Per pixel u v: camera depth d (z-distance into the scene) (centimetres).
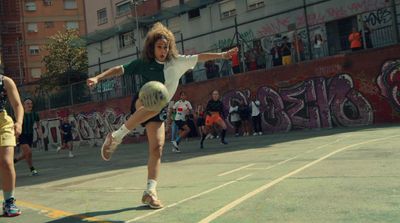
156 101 404
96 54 3884
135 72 459
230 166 785
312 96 1769
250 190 520
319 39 1791
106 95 2625
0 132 485
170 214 429
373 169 584
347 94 1675
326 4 2427
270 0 2680
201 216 411
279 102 1861
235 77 1998
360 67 1641
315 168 640
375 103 1609
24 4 5878
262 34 2717
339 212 387
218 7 2970
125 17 3894
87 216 455
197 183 618
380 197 429
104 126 2642
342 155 754
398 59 1553
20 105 495
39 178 962
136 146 2000
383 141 913
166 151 1383
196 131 2112
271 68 1884
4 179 495
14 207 500
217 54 482
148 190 463
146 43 452
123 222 414
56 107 2988
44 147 3078
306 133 1520
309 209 405
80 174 948
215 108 1362
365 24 1688
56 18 5966
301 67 1798
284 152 919
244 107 1916
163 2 3416
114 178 792
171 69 457
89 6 4238
